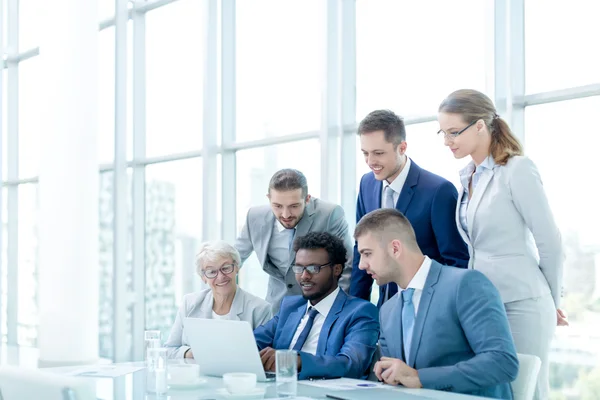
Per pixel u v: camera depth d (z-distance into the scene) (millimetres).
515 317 2760
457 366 2229
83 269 5898
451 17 4145
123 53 6375
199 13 5930
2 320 8141
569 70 3637
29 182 7910
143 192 6453
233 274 3287
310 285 2824
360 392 2145
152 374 2268
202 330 2602
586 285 3562
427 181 3094
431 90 4238
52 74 5930
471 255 2881
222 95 5574
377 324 2734
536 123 3756
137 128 6434
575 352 3596
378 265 2438
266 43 5316
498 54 3791
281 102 5188
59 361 5848
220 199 5598
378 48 4516
